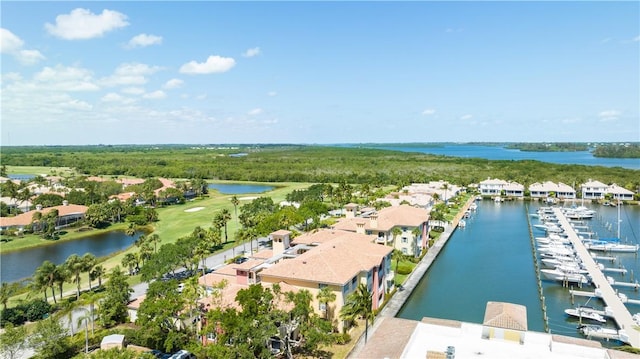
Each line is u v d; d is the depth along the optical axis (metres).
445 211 166.00
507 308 51.25
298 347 58.50
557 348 45.03
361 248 78.25
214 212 176.62
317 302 63.41
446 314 75.12
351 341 61.53
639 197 198.88
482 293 85.81
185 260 88.00
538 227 148.62
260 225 114.06
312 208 141.75
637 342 63.22
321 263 66.00
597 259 110.62
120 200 186.88
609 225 152.12
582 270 93.62
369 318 66.81
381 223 105.31
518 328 47.88
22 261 114.50
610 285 87.44
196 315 58.81
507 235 138.25
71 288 88.94
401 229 106.69
